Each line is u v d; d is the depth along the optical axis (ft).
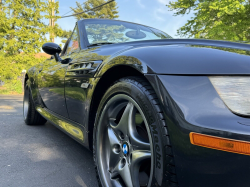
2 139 8.74
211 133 2.56
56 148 7.91
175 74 3.16
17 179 5.48
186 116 2.78
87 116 4.93
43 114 9.04
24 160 6.70
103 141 4.45
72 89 5.81
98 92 4.71
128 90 3.69
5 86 41.29
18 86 40.45
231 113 2.65
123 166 3.97
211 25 33.12
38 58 42.06
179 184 2.83
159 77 3.21
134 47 4.36
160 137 3.00
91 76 4.84
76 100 5.58
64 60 6.93
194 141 2.67
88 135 4.99
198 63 3.18
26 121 11.18
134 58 3.75
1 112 15.51
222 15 30.66
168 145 2.92
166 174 2.90
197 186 2.67
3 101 23.85
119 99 4.01
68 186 5.23
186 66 3.19
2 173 5.78
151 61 3.48
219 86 2.88
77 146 8.23
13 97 30.58
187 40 4.45
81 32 7.34
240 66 3.01
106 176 4.26
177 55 3.46
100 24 7.68
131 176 3.68
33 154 7.23
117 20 8.30
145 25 8.70
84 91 5.08
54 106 7.54
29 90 10.80
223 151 2.49
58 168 6.23
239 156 2.42
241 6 27.40
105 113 4.30
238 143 2.42
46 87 8.24
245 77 2.90
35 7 42.22
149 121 3.20
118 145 4.16
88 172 6.05
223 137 2.49
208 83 2.94
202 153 2.61
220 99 2.79
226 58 3.18
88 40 6.90
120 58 4.04
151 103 3.20
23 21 40.32
